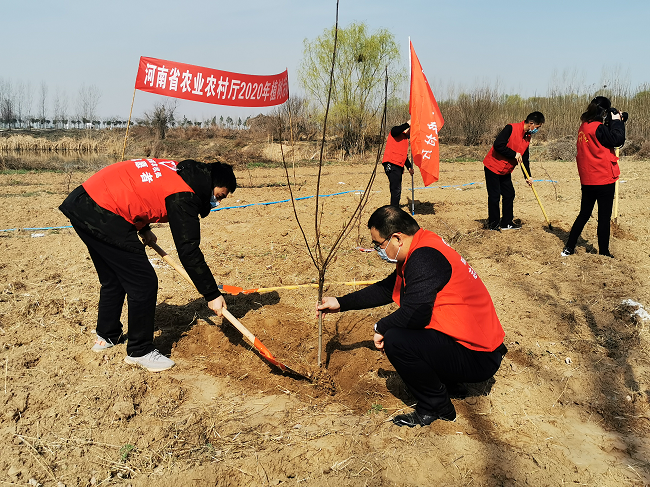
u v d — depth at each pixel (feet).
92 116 138.92
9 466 9.25
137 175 12.05
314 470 9.45
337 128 78.89
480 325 10.45
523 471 9.27
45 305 16.26
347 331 15.21
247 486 9.16
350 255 21.77
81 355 13.32
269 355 12.55
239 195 39.06
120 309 13.56
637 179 42.04
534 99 86.12
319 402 11.96
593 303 16.12
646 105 69.97
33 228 26.73
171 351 14.06
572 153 62.23
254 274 19.66
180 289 18.02
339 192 40.22
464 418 10.96
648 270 19.16
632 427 10.87
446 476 9.21
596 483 9.06
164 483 9.03
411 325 10.07
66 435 10.09
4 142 77.92
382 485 9.02
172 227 11.97
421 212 30.89
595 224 25.68
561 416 11.27
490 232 24.91
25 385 11.63
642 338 13.97
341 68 75.61
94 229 11.83
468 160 66.39
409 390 11.53
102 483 9.04
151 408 11.11
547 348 13.88
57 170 54.70
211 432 10.53
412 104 23.18
